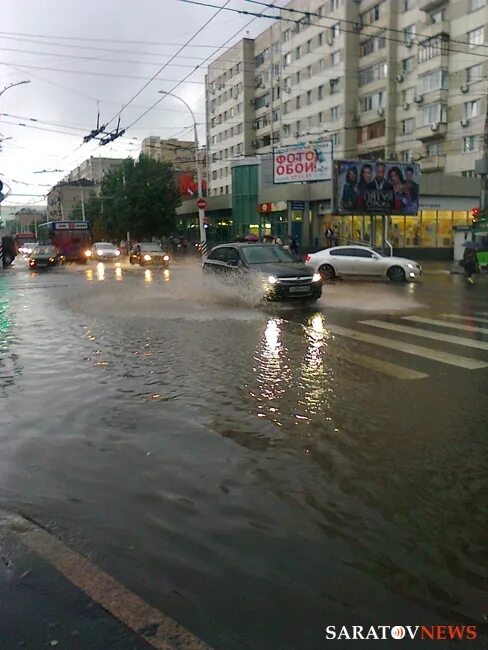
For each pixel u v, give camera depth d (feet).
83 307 43.60
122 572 9.26
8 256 117.91
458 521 10.92
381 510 11.34
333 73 186.70
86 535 10.46
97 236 207.62
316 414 17.15
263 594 8.68
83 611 8.27
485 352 26.18
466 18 144.77
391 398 18.80
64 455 14.29
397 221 117.91
